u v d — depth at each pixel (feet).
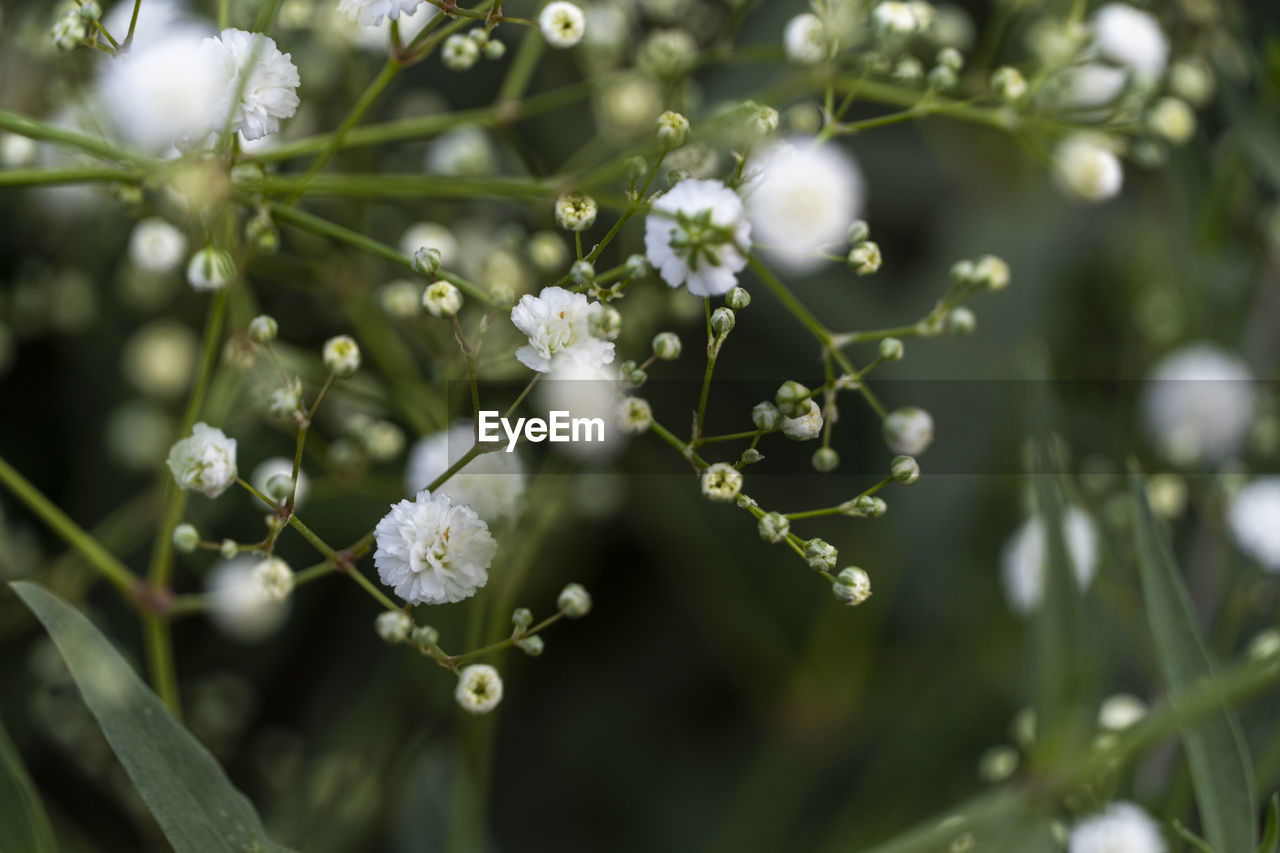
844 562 1.24
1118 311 1.30
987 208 1.30
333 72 1.09
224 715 1.17
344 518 1.14
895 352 0.87
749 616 1.27
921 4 0.95
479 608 0.97
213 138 0.85
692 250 0.81
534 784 1.28
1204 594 1.12
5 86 1.03
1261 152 1.05
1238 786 0.91
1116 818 0.94
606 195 0.95
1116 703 1.03
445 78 1.21
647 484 1.18
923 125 1.30
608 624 1.30
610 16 1.07
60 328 1.21
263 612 1.11
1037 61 1.04
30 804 0.86
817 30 0.95
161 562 0.93
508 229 1.04
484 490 0.92
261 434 1.14
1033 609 1.02
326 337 1.15
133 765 0.83
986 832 0.95
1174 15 1.09
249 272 1.05
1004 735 1.21
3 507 1.17
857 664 1.27
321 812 1.12
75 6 0.86
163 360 1.16
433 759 1.06
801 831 1.26
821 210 0.86
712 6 1.14
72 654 0.83
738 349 1.21
